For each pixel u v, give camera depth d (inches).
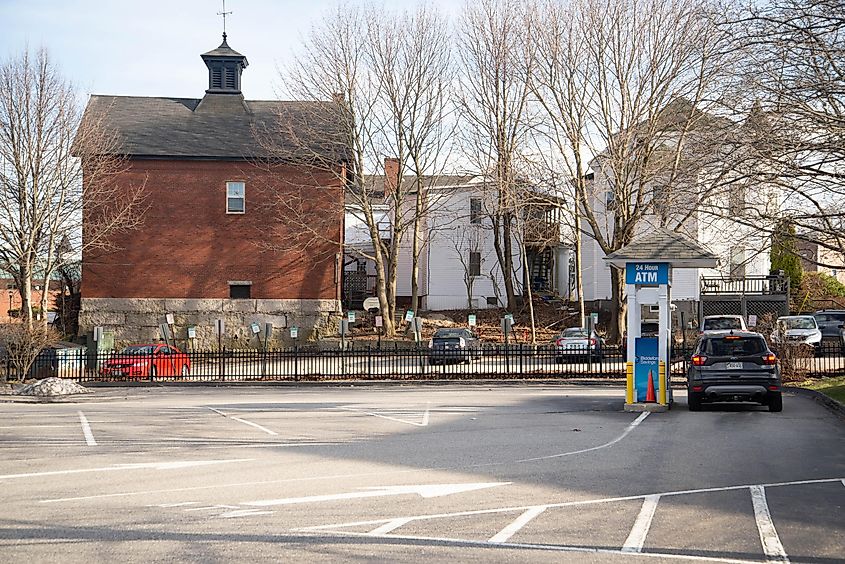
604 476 472.7
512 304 2161.7
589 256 2290.8
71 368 1378.0
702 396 810.2
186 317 1781.5
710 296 1891.0
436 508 388.2
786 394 1038.4
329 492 428.1
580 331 1587.1
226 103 1925.4
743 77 705.0
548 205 1745.8
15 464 528.1
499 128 1768.0
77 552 310.3
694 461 523.8
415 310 1889.8
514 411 859.4
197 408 924.0
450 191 1926.7
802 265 2293.3
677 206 850.1
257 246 1800.0
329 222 1804.9
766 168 690.2
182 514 376.5
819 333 1515.7
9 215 1577.3
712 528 348.5
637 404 849.5
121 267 1775.3
